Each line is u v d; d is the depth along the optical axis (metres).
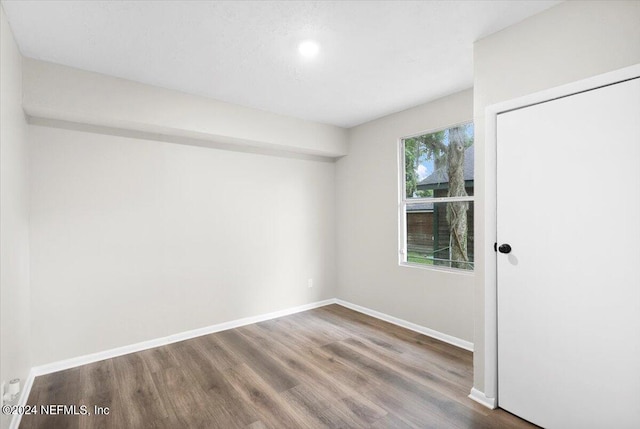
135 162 3.09
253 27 2.03
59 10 1.83
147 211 3.15
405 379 2.48
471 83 2.93
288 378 2.51
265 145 3.80
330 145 4.23
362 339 3.29
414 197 3.65
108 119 2.72
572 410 1.78
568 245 1.79
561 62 1.79
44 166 2.64
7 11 1.83
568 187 1.79
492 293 2.13
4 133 1.84
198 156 3.47
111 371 2.64
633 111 1.57
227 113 3.35
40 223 2.62
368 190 4.13
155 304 3.18
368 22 1.98
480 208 2.20
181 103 3.06
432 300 3.35
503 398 2.09
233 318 3.70
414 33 2.11
